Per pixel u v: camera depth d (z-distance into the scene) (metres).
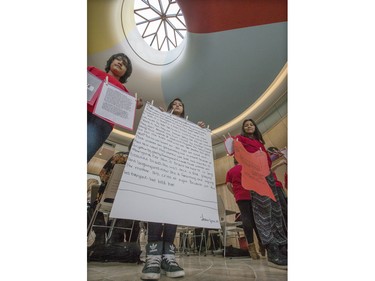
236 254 1.58
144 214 1.33
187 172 1.55
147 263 1.23
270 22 1.79
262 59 1.82
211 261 1.50
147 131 1.57
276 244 1.60
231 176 1.73
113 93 1.60
